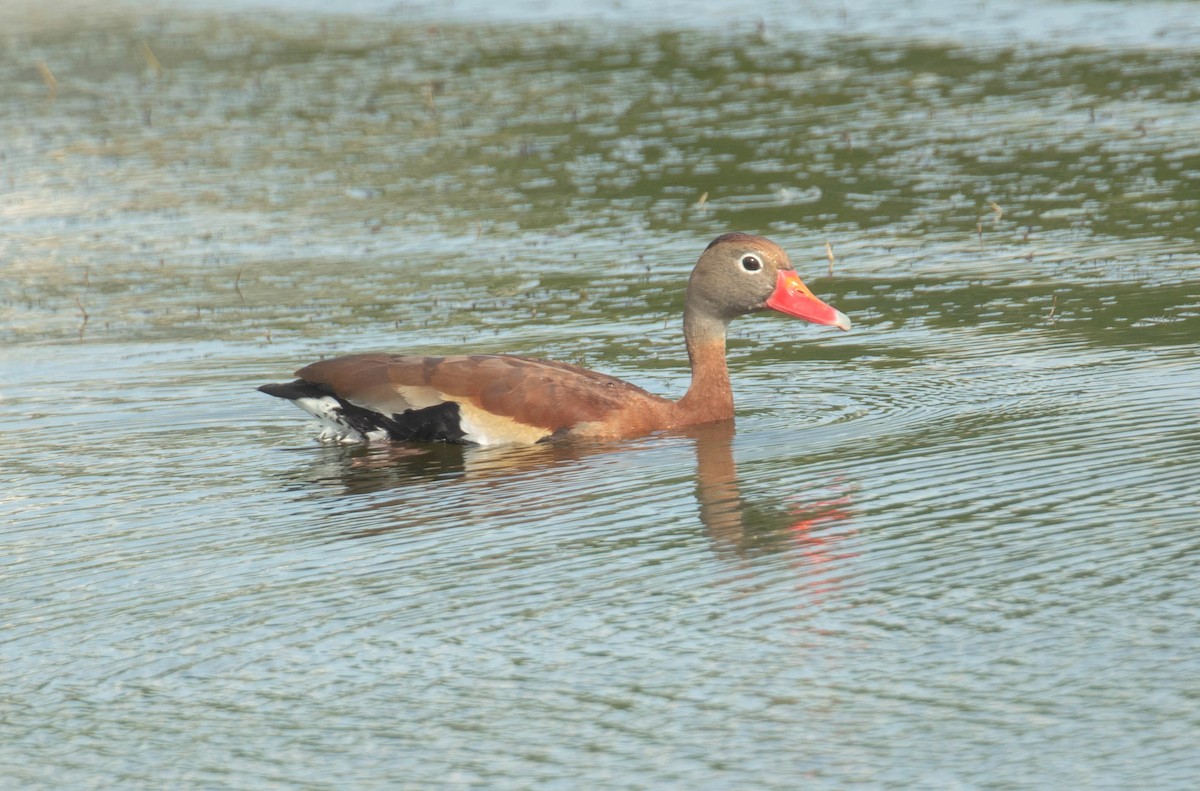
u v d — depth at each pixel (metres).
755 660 9.02
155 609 10.40
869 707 8.39
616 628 9.60
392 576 10.75
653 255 20.83
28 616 10.38
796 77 31.14
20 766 8.43
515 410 14.06
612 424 14.08
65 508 12.66
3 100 34.19
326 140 28.91
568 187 24.67
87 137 30.30
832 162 25.02
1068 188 22.61
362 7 43.12
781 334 17.47
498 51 35.72
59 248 23.05
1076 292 17.83
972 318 17.19
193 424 15.02
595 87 31.48
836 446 13.30
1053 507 11.14
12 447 14.41
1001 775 7.67
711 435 14.02
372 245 22.20
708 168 25.19
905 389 14.93
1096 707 8.23
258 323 18.69
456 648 9.48
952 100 28.44
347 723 8.63
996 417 13.69
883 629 9.30
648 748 8.14
